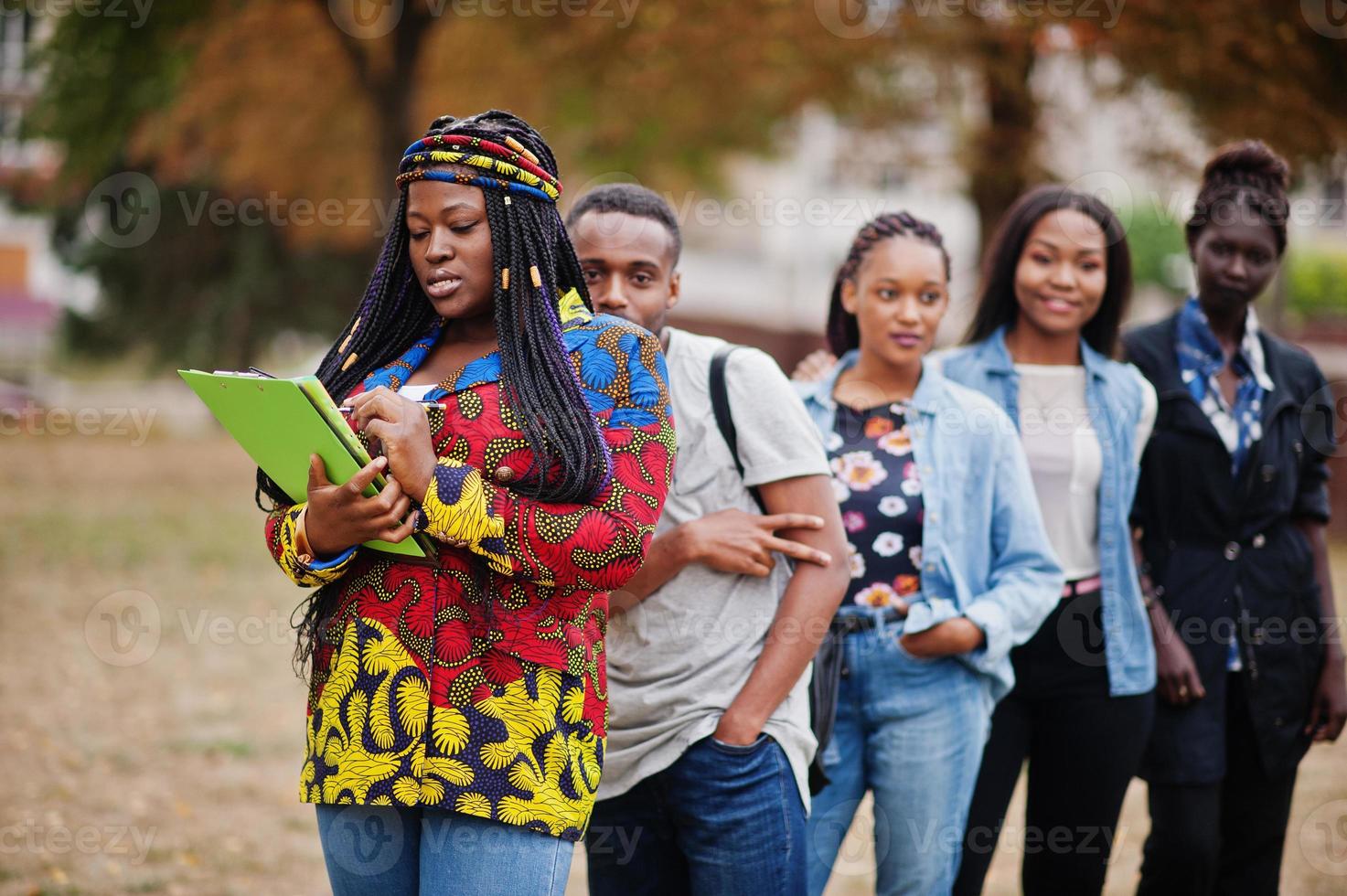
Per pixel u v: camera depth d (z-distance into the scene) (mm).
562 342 3963
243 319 42938
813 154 31641
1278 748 6664
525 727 3764
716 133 30766
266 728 11062
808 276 43750
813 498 4848
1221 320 6852
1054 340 6684
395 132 26031
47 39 28375
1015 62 21250
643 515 3871
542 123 29438
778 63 23797
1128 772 6199
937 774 5605
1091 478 6402
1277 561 6703
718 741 4664
